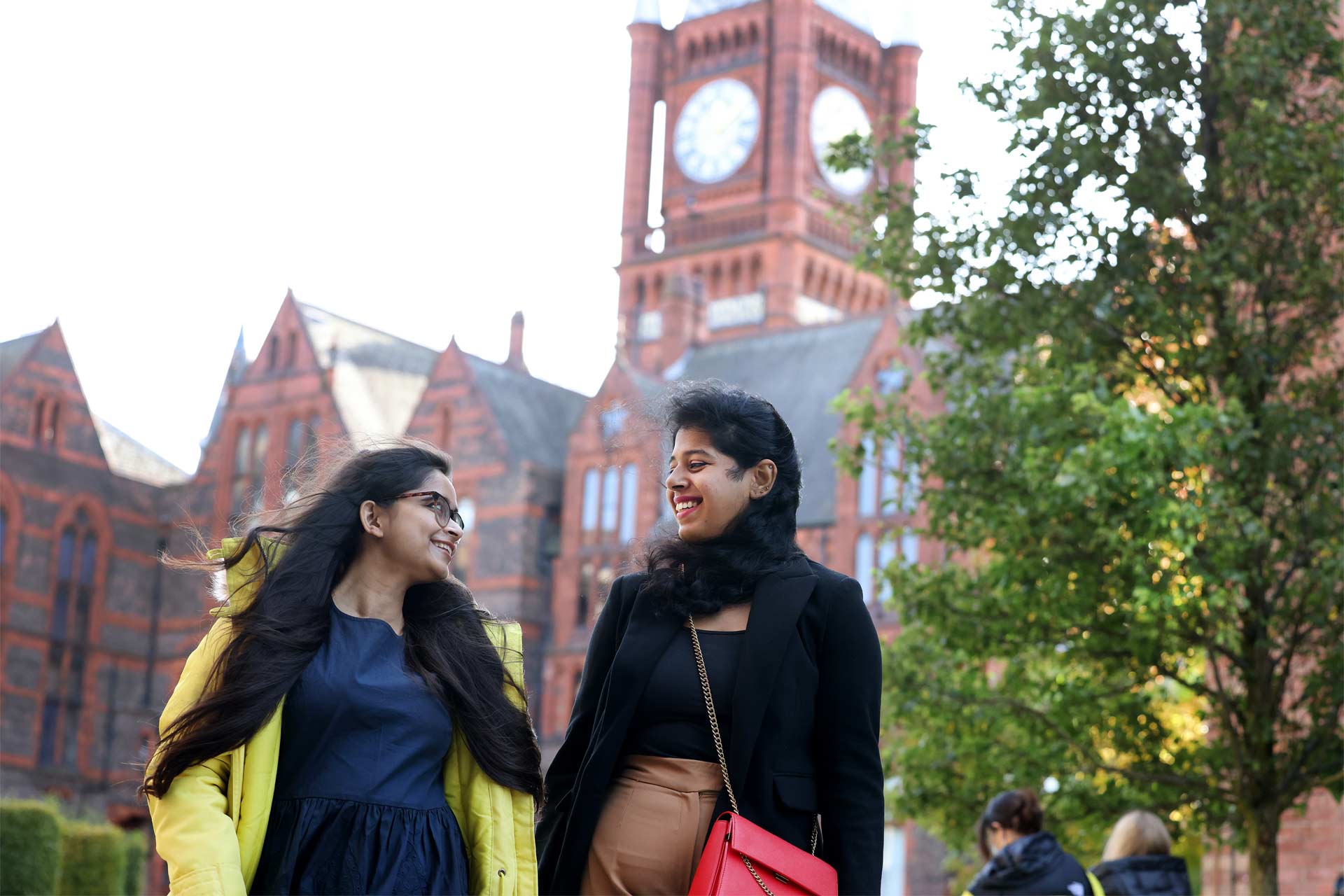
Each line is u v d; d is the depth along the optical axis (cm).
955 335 1276
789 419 5762
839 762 405
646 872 387
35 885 1503
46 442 6059
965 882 2169
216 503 6291
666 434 430
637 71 9212
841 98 8919
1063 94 1188
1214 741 1227
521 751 400
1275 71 1141
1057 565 1145
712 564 412
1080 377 1138
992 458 1223
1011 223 1197
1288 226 1159
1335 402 1162
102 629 6131
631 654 404
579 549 5731
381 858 367
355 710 379
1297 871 1387
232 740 364
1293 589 1130
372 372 6594
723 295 8538
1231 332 1166
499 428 5966
